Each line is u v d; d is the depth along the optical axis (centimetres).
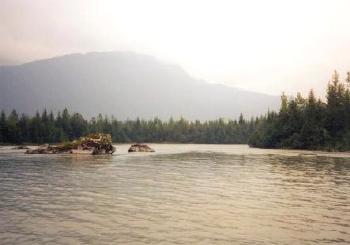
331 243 1656
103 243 1617
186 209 2336
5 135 15788
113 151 8912
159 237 1714
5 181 3641
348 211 2314
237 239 1698
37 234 1753
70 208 2350
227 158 7438
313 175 4297
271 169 5050
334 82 13562
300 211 2305
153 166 5391
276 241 1677
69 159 6669
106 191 3033
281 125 14200
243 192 3025
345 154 9250
